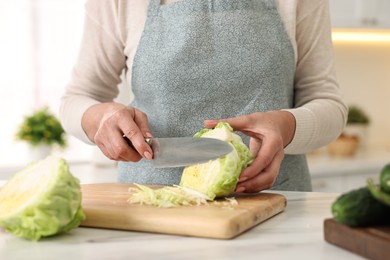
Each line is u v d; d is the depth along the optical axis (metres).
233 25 1.33
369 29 2.82
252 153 1.12
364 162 2.62
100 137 1.14
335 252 0.76
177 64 1.34
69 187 0.81
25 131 2.59
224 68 1.33
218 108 1.35
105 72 1.46
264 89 1.34
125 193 1.09
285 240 0.83
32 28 2.82
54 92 2.88
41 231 0.81
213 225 0.83
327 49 1.38
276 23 1.34
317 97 1.35
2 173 2.63
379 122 3.21
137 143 1.06
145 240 0.83
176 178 1.34
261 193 1.10
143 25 1.37
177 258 0.74
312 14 1.36
